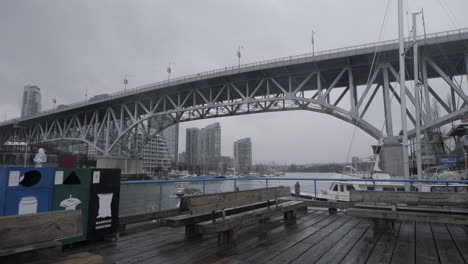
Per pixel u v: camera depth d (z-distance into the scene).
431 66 30.41
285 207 6.62
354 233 5.67
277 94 43.75
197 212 4.36
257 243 4.92
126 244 4.83
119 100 51.03
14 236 2.55
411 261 4.00
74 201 4.57
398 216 5.39
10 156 75.19
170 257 4.14
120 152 54.28
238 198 5.41
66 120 65.25
